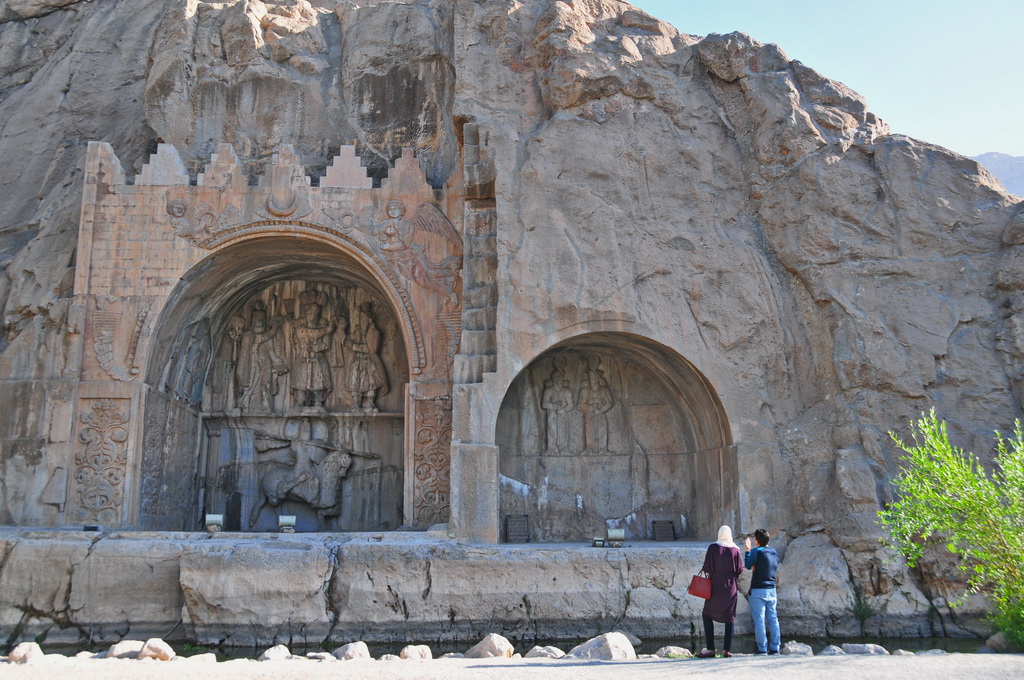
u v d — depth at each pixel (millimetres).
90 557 13406
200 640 12875
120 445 15922
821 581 13508
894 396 14797
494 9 17188
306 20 19797
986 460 14328
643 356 16828
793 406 15430
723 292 15633
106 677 7805
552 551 13750
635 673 7770
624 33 17047
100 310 16438
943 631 13125
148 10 22375
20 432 15969
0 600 13289
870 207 15766
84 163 19500
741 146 16609
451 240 16969
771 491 14977
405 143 18781
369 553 13406
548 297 15352
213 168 17078
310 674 7949
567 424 17938
